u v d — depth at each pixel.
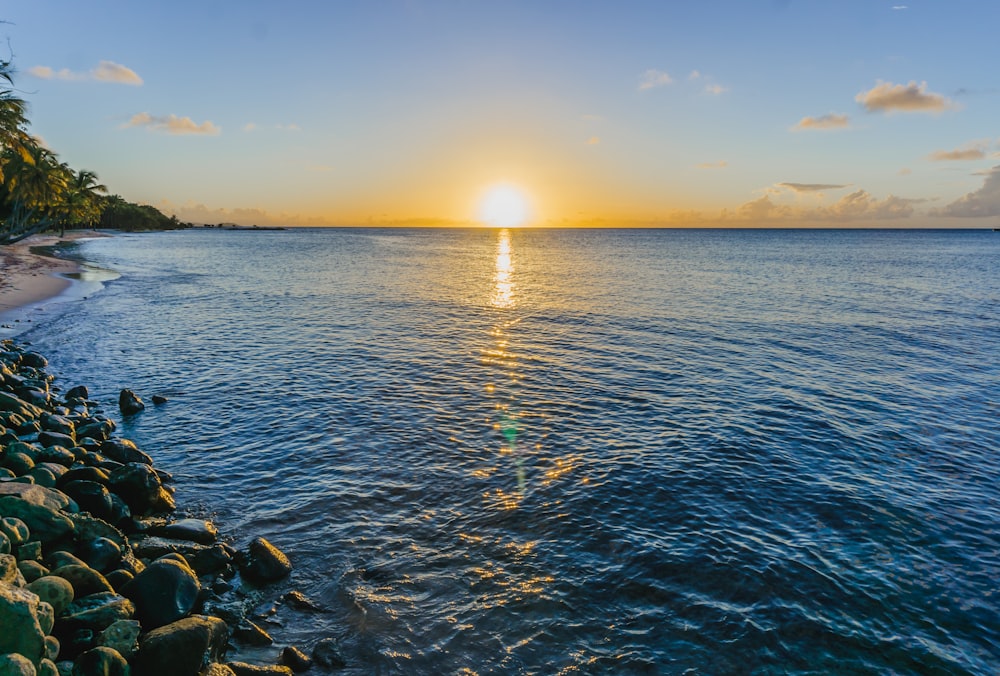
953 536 11.48
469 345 28.23
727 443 15.88
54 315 36.12
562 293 49.28
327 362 24.80
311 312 38.62
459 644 8.41
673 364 24.48
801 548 10.97
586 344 28.39
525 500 12.68
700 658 8.23
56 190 85.38
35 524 9.30
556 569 10.23
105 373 22.95
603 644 8.47
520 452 15.27
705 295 47.41
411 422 17.45
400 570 10.17
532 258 104.50
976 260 96.62
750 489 13.25
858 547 11.05
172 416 18.03
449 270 75.25
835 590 9.76
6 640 6.37
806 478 13.85
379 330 32.12
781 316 36.69
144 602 8.25
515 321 35.06
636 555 10.64
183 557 9.74
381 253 119.56
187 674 7.25
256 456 15.01
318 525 11.66
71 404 18.80
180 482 13.49
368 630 8.64
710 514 12.14
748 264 86.50
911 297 46.12
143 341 28.95
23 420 15.59
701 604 9.35
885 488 13.41
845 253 121.75
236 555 10.31
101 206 135.25
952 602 9.55
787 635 8.70
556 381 21.91
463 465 14.46
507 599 9.41
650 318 35.91
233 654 8.02
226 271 72.06
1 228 90.19
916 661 8.28
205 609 8.89
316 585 9.73
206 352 26.61
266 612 9.01
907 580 10.08
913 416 18.22
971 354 26.56
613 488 13.20
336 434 16.48
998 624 9.07
